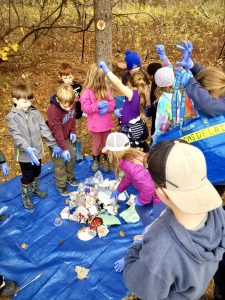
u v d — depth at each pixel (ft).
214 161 8.58
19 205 12.74
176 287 4.58
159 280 4.25
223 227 4.42
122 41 31.22
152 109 14.32
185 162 4.02
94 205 12.00
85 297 9.30
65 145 12.12
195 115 9.07
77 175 14.65
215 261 4.49
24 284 9.68
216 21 37.93
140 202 9.58
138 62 15.93
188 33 35.04
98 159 14.90
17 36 28.12
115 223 11.56
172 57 30.01
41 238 11.28
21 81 22.86
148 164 4.34
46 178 14.26
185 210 4.00
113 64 25.46
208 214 4.39
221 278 7.89
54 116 11.71
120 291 9.39
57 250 10.76
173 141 4.39
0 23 27.12
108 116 13.71
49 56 27.20
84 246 10.90
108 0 17.57
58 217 12.12
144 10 38.91
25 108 11.09
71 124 12.77
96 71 12.78
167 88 10.96
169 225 4.20
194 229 4.22
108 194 12.51
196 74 9.45
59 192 13.33
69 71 14.08
